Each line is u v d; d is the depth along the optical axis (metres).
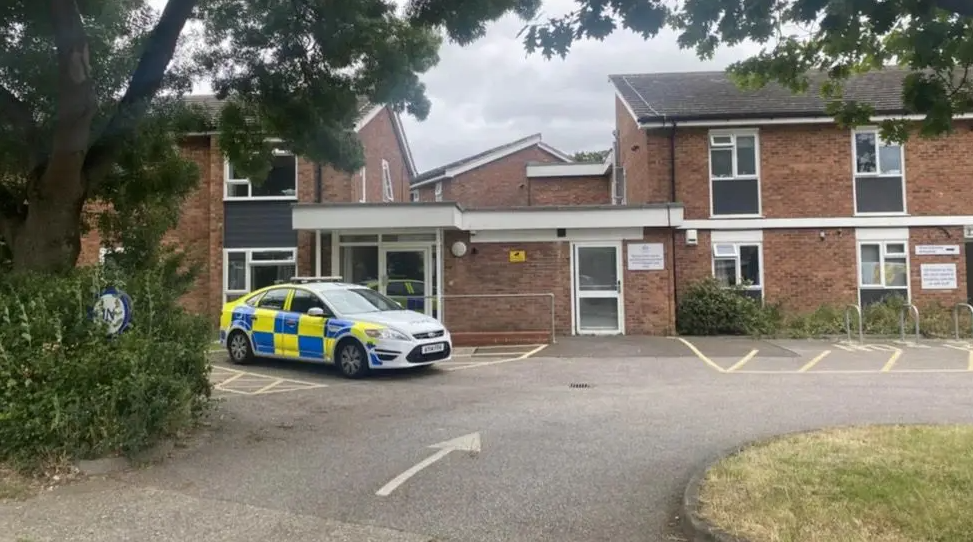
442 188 29.86
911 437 6.20
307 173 17.25
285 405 8.46
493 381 10.11
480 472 5.64
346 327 10.52
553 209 15.62
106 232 9.26
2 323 5.89
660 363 11.69
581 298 15.83
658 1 5.29
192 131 9.44
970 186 17.14
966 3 4.41
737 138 17.53
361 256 16.41
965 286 17.05
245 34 8.49
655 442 6.51
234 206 17.31
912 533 4.05
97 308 6.17
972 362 11.36
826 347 13.54
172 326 6.90
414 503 4.93
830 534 4.05
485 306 15.70
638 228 15.67
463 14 7.76
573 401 8.53
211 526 4.52
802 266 17.22
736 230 17.34
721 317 15.76
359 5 8.16
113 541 4.29
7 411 5.57
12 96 7.24
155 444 6.19
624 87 20.95
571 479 5.43
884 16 4.86
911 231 17.14
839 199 17.27
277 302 11.73
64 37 6.52
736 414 7.65
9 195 7.89
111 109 7.89
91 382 5.80
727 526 4.20
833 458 5.55
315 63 8.80
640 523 4.52
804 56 6.69
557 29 5.47
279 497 5.09
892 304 16.44
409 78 9.09
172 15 7.34
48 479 5.50
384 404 8.49
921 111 5.74
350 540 4.28
